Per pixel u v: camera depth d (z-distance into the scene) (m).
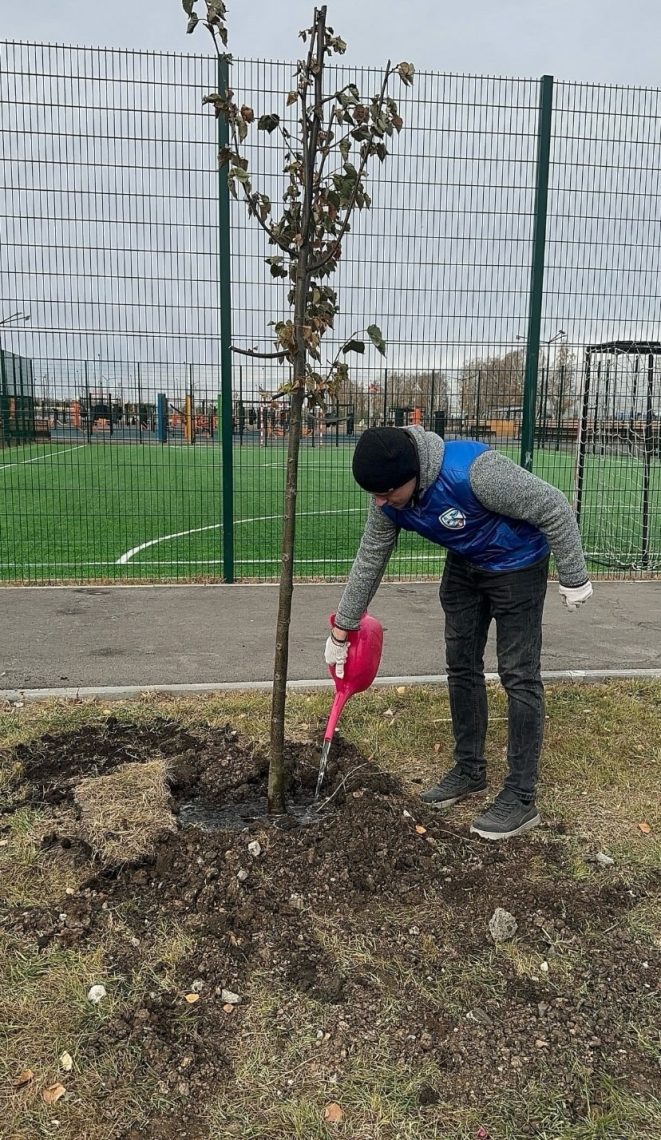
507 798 3.06
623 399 7.84
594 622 6.09
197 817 3.15
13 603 6.36
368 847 2.83
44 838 2.94
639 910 2.65
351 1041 2.10
